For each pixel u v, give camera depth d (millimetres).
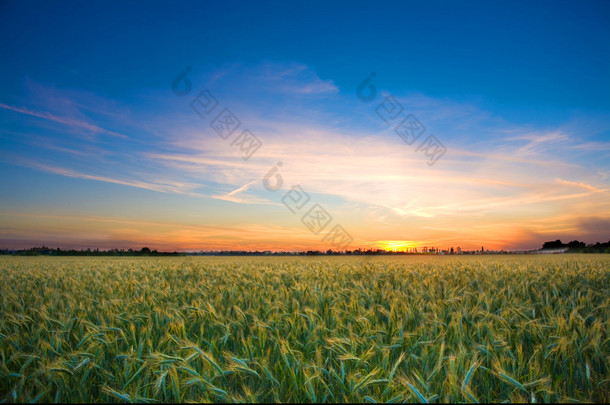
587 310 4977
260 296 5738
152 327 4113
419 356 3232
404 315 4469
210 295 6180
